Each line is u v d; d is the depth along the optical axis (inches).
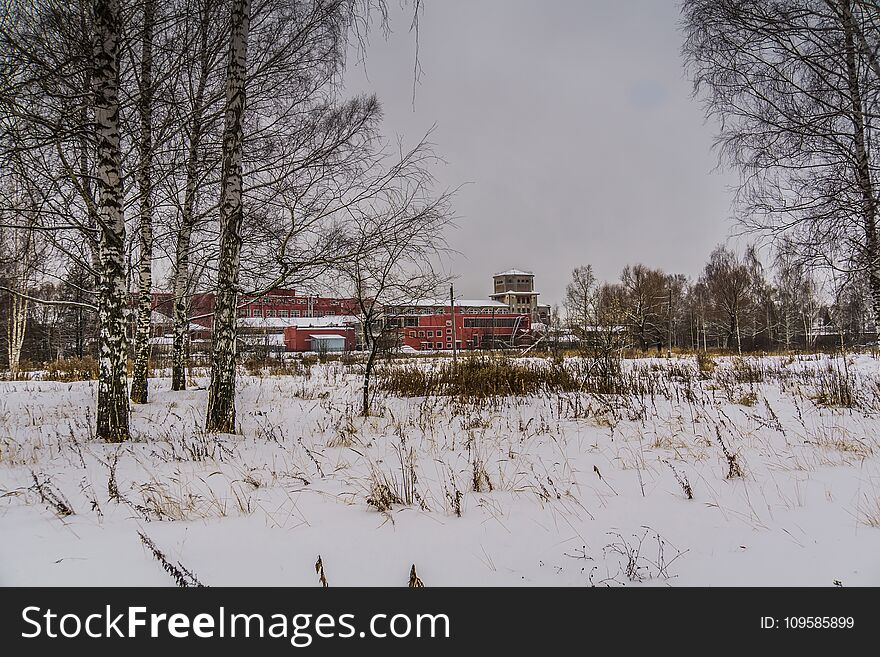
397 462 200.5
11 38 249.8
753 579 96.0
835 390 327.9
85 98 279.0
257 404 371.6
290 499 150.3
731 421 260.7
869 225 355.9
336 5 280.5
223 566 103.7
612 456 200.8
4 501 147.1
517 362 574.9
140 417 305.4
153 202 385.1
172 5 314.8
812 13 350.0
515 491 156.9
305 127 356.8
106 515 136.0
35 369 874.8
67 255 339.9
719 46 390.0
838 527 118.2
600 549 110.4
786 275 423.8
